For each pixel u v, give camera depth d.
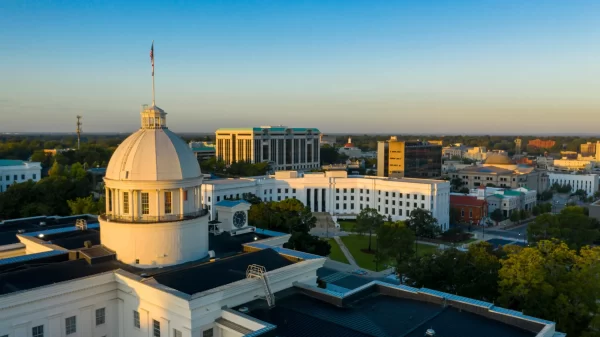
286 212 115.31
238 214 83.00
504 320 48.91
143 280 53.56
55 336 51.84
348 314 51.12
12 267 59.44
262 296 55.25
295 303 54.31
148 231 60.88
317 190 197.62
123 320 56.69
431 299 54.81
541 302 65.38
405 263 84.38
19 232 83.56
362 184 196.50
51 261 62.75
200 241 65.62
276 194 195.00
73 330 53.59
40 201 147.75
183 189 63.59
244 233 83.69
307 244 105.75
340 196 198.25
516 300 71.38
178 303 47.94
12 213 139.88
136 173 61.25
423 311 51.94
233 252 72.50
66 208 150.38
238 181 183.50
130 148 63.28
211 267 58.06
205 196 169.12
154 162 61.69
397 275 106.38
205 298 48.06
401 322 48.66
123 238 61.53
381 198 190.88
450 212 193.50
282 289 58.06
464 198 198.12
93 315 55.31
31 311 49.69
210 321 49.44
